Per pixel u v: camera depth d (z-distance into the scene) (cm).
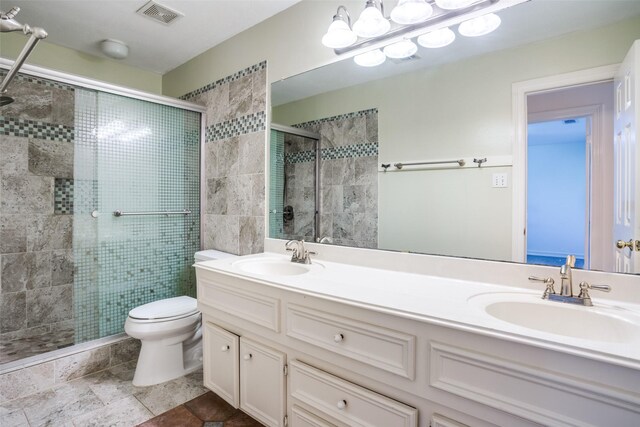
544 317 110
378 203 174
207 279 173
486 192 141
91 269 222
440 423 95
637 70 111
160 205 251
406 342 100
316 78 196
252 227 230
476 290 124
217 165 257
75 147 217
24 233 234
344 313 115
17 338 229
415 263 156
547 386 79
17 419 164
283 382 137
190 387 194
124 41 251
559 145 125
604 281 115
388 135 170
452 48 149
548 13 126
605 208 116
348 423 114
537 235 130
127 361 226
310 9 195
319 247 192
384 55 169
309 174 201
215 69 258
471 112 145
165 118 252
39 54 249
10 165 228
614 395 72
